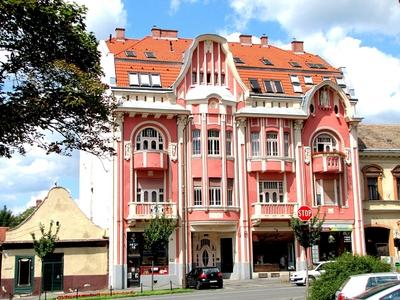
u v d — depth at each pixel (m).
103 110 17.05
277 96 46.78
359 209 47.16
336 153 46.56
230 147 45.38
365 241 48.28
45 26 15.67
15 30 15.41
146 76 44.62
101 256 42.44
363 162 49.41
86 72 16.91
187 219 43.31
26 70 15.91
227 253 44.91
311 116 47.47
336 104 48.41
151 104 43.62
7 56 15.73
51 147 16.98
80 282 41.78
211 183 44.28
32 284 41.16
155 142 43.88
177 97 44.56
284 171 45.59
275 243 45.25
